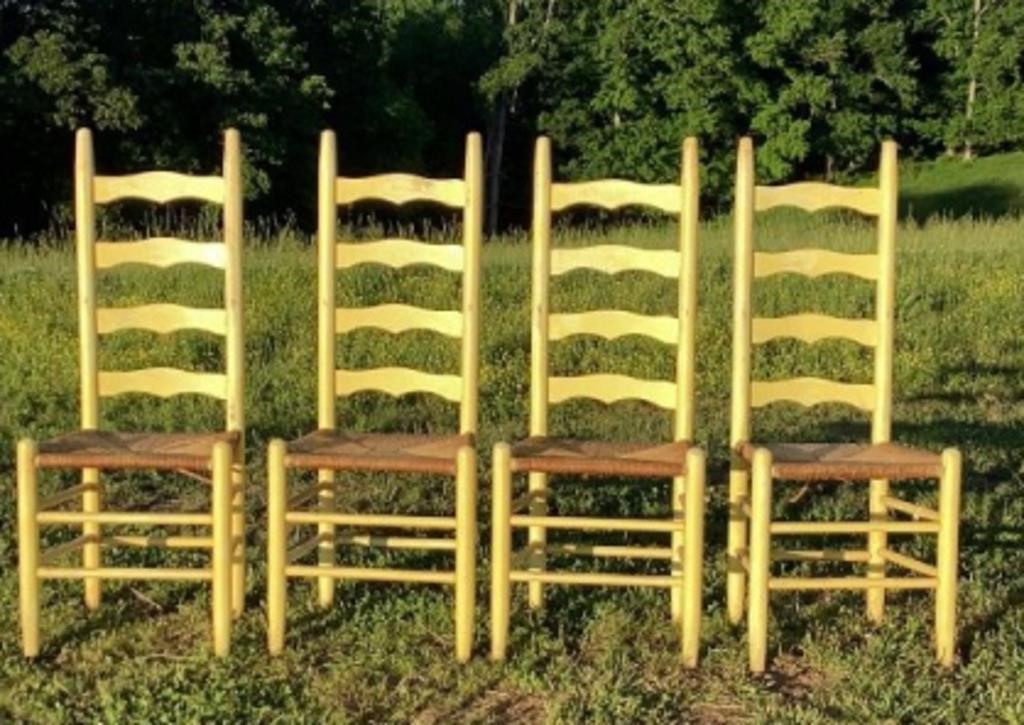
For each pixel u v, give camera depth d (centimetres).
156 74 2605
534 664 477
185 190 531
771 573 585
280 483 483
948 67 4203
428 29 3909
